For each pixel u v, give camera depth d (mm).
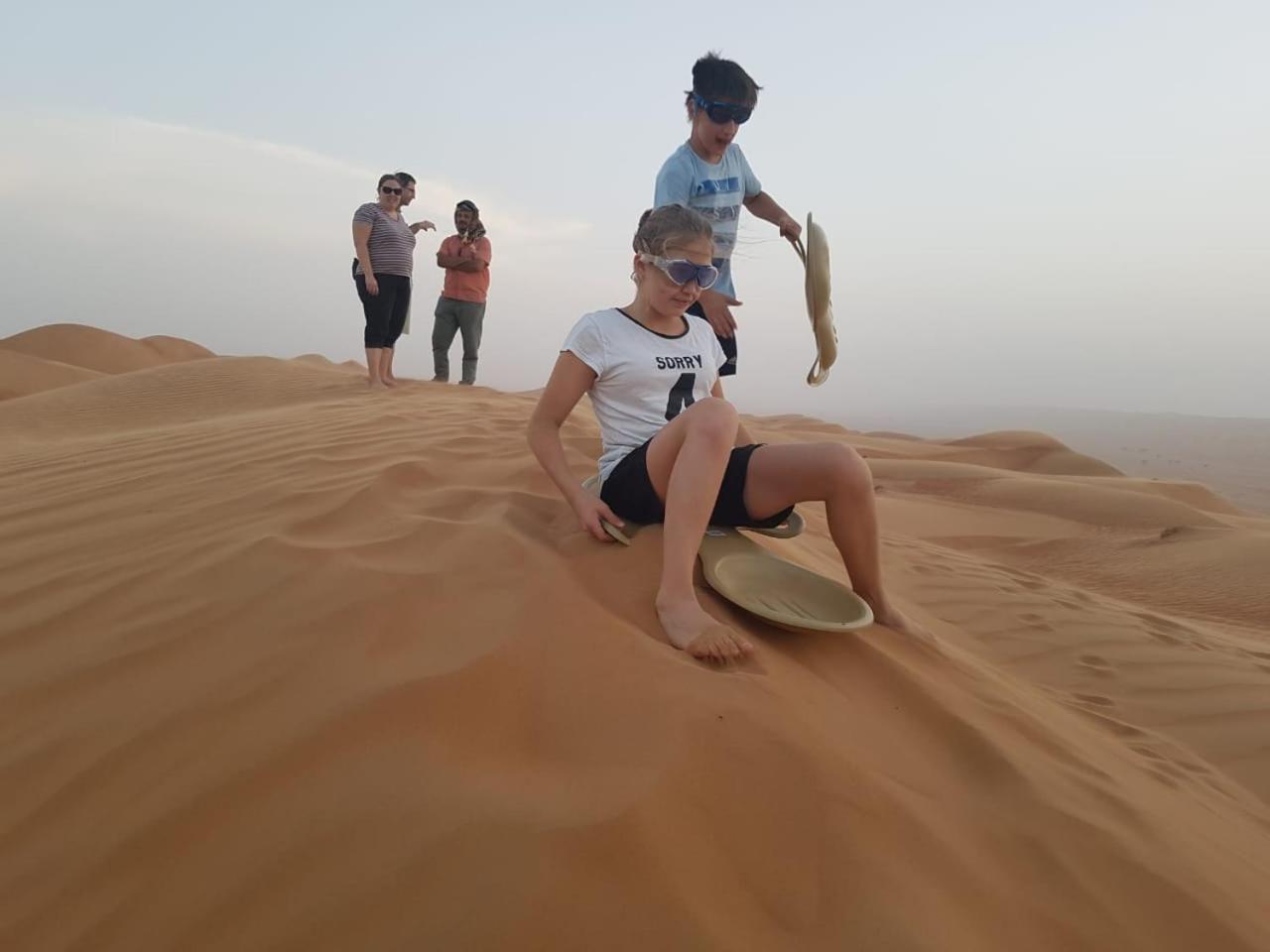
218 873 1451
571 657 1970
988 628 4398
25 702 1945
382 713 1739
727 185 4250
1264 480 40969
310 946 1301
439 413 6219
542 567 2400
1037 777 1948
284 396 11391
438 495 3320
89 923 1399
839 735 1896
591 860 1388
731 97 3955
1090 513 11164
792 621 2268
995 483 12750
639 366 2869
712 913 1362
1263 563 7918
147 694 1922
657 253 2746
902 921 1406
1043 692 3363
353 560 2439
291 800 1568
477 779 1588
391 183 8789
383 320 9133
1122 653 4133
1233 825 2271
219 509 3182
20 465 5004
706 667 2055
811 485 2600
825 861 1512
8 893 1466
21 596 2516
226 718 1803
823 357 3203
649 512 2729
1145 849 1772
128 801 1628
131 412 11719
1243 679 3846
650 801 1512
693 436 2430
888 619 2779
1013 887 1585
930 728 2125
